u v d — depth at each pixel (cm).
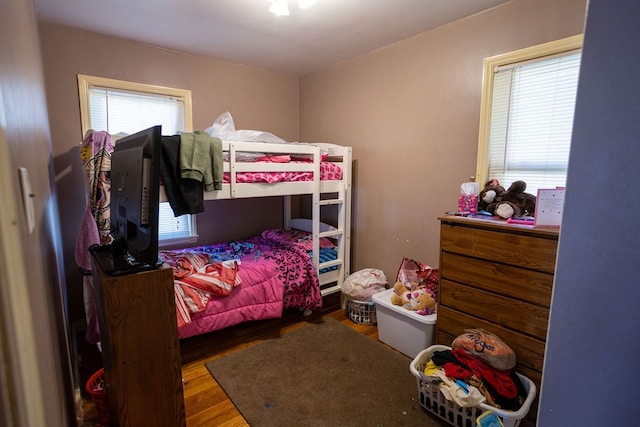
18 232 46
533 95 212
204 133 228
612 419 75
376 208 318
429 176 271
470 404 156
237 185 245
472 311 199
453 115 251
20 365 44
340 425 175
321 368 224
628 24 68
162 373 132
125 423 127
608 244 73
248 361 232
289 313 313
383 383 209
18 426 42
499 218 201
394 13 233
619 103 69
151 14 236
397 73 288
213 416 181
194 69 323
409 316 234
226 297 241
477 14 232
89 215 210
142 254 126
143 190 119
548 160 210
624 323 72
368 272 302
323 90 367
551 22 199
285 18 242
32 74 123
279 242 336
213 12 232
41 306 74
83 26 257
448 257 210
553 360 84
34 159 94
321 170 299
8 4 65
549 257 164
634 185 69
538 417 89
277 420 178
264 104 376
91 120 276
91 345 253
